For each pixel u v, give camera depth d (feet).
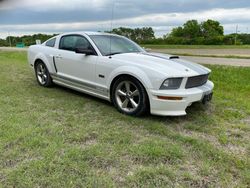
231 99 17.16
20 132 10.53
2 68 28.43
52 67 17.94
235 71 29.81
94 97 16.51
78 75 15.89
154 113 12.30
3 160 8.45
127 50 15.80
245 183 7.72
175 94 11.78
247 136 11.25
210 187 7.51
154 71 12.05
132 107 13.20
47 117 12.64
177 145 10.00
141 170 8.13
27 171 7.83
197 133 11.43
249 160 9.05
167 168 8.34
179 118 13.10
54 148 9.28
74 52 16.20
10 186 7.18
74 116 12.94
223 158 9.11
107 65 13.92
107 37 16.35
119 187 7.32
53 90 18.22
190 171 8.27
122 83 13.37
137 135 10.91
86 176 7.73
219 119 13.21
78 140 10.14
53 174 7.73
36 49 19.60
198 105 15.23
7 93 17.01
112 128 11.55
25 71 26.48
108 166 8.35
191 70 12.88
